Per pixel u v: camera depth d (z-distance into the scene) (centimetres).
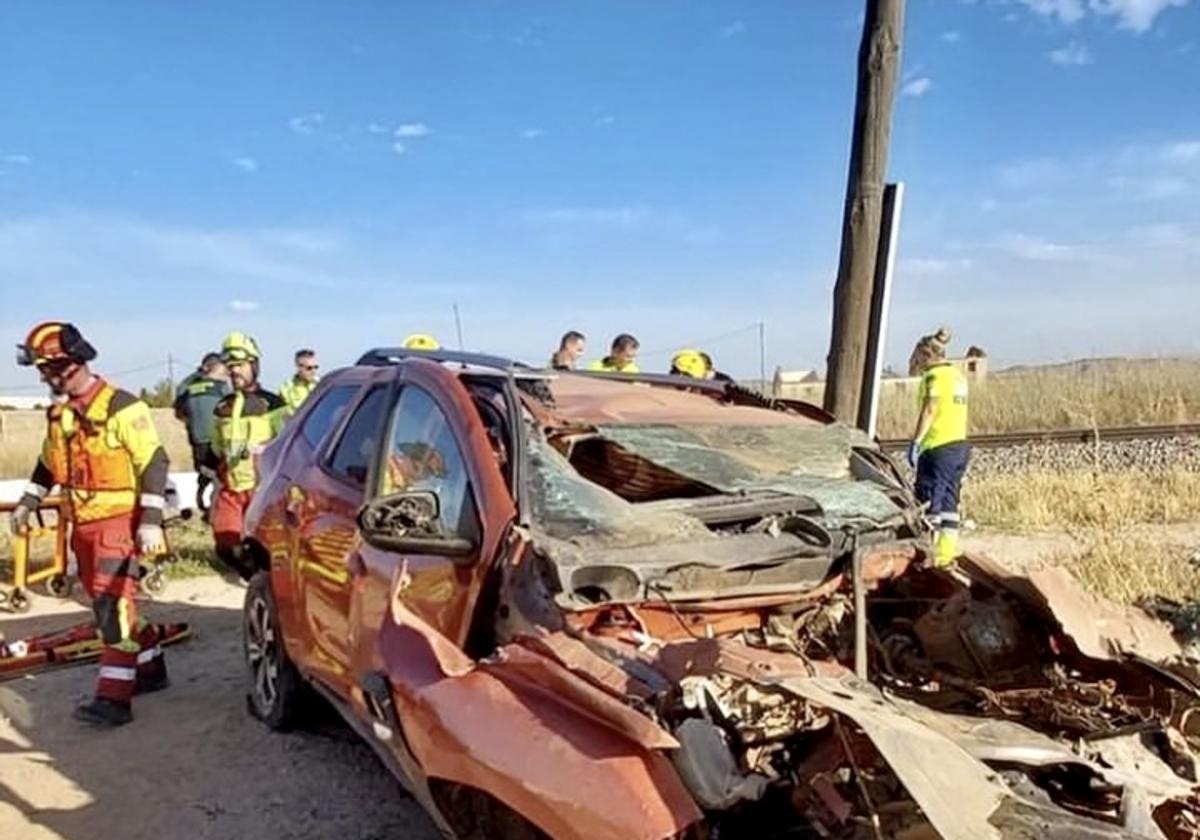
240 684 701
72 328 619
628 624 363
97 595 620
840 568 420
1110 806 299
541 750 298
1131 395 2100
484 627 383
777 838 290
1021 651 400
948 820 250
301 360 1216
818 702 283
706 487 437
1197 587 769
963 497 1255
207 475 1181
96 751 585
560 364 1124
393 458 470
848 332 637
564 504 398
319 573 520
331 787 534
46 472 691
